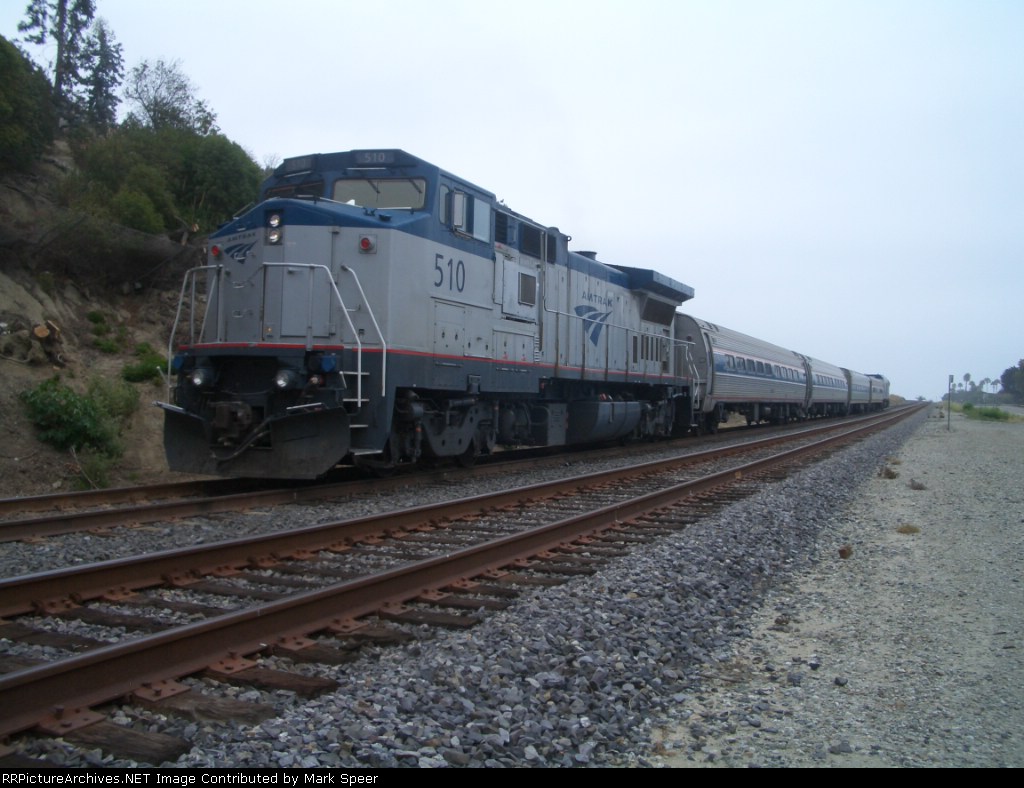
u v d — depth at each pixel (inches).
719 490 482.9
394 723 143.1
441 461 532.4
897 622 236.5
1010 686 186.2
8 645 177.5
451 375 453.4
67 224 655.1
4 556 263.7
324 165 457.1
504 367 513.7
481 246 488.1
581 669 177.3
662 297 827.4
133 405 559.5
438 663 173.8
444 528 335.0
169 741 131.3
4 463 436.8
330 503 390.6
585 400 650.8
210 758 127.6
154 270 730.2
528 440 581.6
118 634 191.5
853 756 147.9
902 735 158.2
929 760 146.6
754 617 241.3
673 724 161.5
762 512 392.2
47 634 184.5
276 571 257.8
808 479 540.7
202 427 412.5
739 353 1115.9
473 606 220.4
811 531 371.2
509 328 522.0
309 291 401.1
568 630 202.2
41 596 208.2
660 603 235.0
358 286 402.0
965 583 285.3
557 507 402.0
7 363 518.6
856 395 2224.4
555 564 278.1
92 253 682.2
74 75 1150.3
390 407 403.2
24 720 132.9
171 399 434.6
